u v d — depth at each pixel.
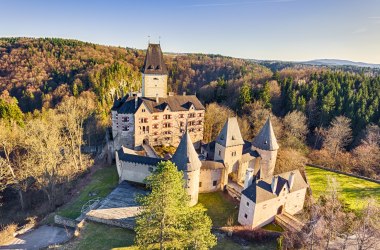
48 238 41.53
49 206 54.12
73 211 48.06
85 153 82.81
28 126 69.94
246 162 57.91
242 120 90.56
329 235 35.28
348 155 75.50
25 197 63.66
